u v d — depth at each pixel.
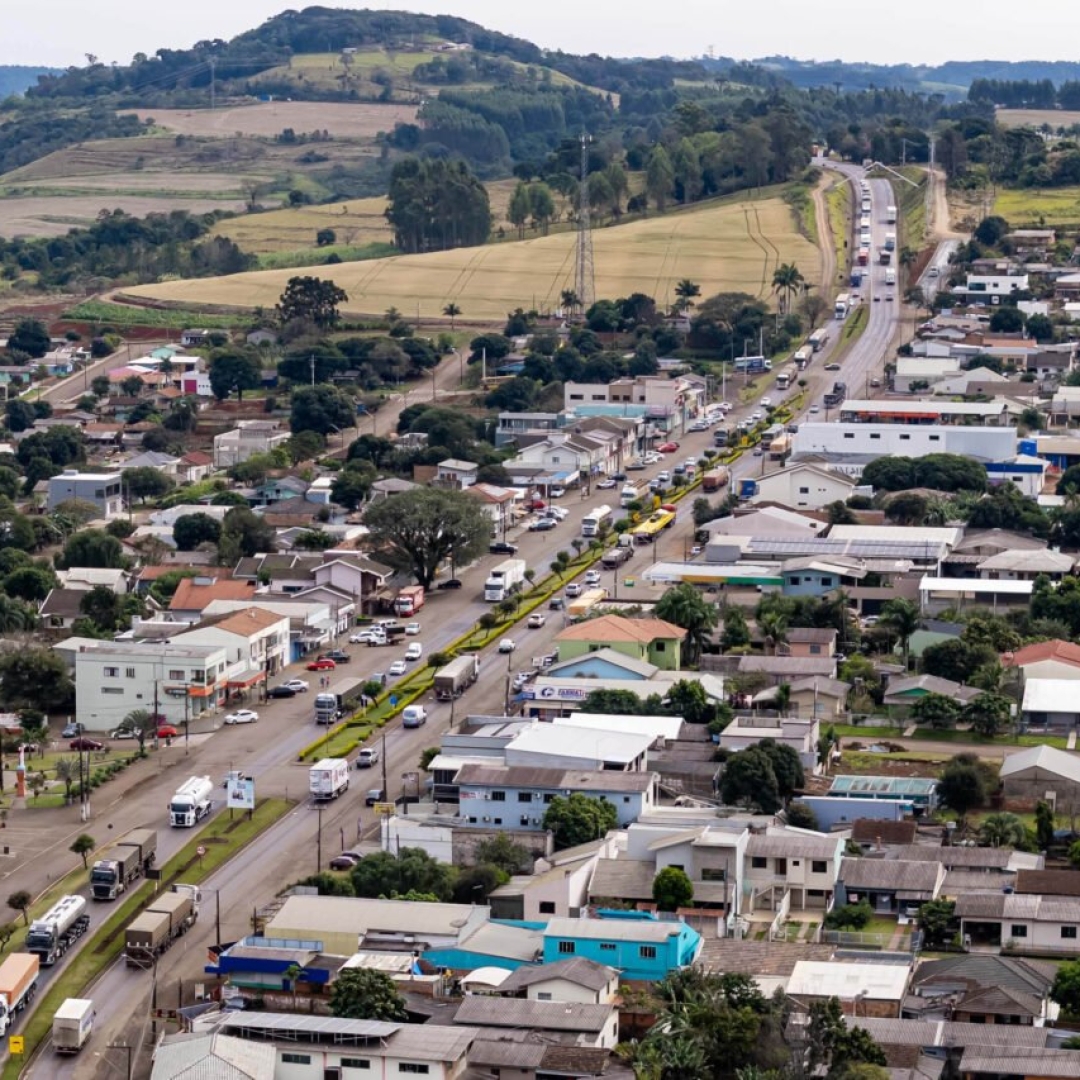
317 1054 130.75
